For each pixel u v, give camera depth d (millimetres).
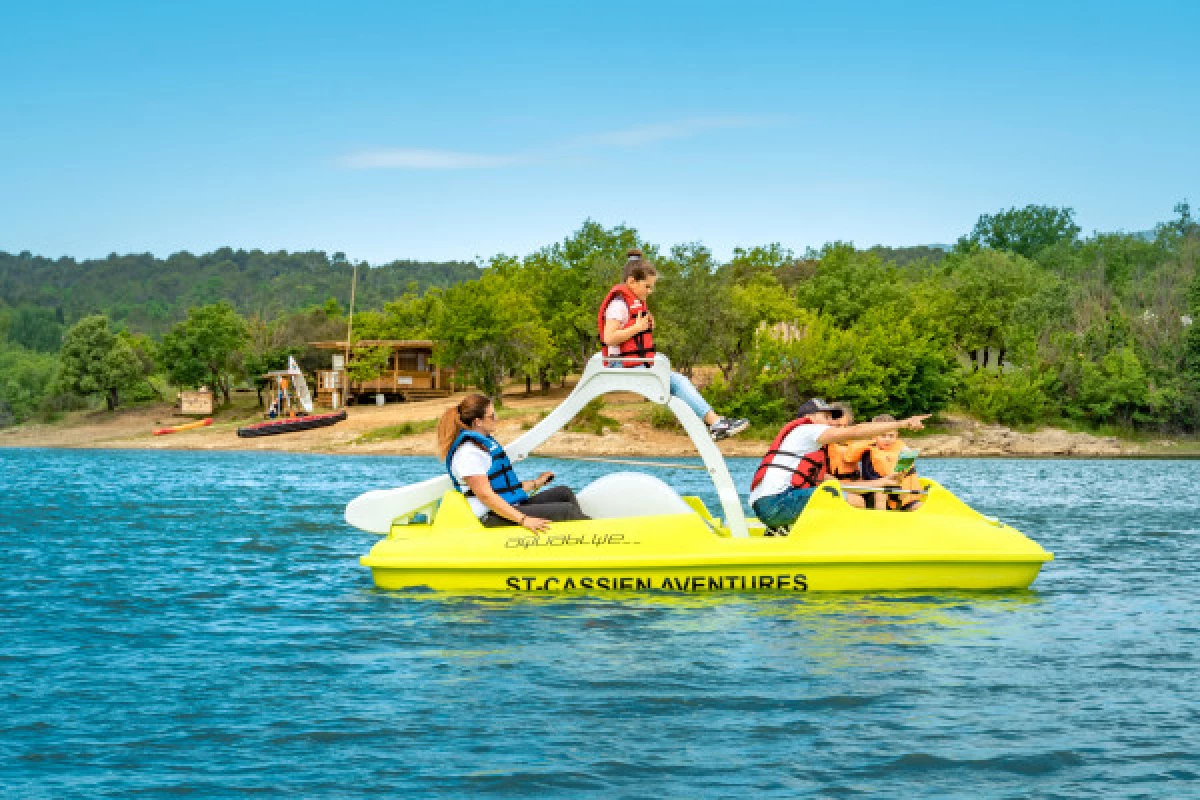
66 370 92562
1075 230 157000
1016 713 6164
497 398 72250
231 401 88938
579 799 4887
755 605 9125
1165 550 14000
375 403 79938
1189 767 5289
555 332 75750
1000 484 30609
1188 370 67812
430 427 63438
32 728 5930
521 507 9945
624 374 10109
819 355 61812
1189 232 127438
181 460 47531
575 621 8523
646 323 10195
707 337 64562
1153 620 8875
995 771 5234
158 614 9227
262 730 5883
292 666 7285
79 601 9883
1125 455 61094
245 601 9836
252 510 19922
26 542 14578
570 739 5695
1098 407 66500
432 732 5824
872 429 9680
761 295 74188
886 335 64750
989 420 65625
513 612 8891
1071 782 5094
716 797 4902
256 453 58656
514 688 6656
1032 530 16750
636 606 9086
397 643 7891
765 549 9547
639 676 6910
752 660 7309
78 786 5062
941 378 63875
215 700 6469
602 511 10305
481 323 72062
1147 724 5973
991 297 87812
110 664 7391
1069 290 83562
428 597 9625
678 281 65438
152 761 5398
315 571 11789
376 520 10352
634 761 5363
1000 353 86062
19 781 5121
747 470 38500
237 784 5082
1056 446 61969
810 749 5539
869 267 93625
